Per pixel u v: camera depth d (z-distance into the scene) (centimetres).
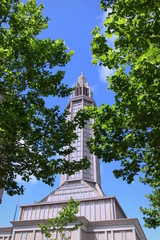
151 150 1154
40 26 1386
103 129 1173
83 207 4547
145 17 764
